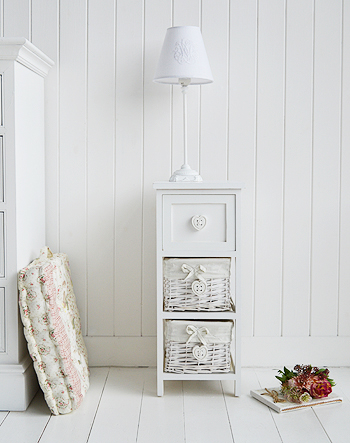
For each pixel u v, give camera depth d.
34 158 2.18
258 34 2.34
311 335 2.42
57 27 2.32
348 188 2.39
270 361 2.41
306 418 1.87
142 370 2.36
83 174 2.37
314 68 2.35
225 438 1.72
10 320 1.94
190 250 1.99
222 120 2.36
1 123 1.92
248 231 2.40
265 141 2.37
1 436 1.73
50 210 2.37
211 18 2.33
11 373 1.92
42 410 1.93
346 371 2.36
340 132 2.38
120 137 2.36
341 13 2.34
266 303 2.41
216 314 2.02
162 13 2.33
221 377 2.04
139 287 2.40
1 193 1.93
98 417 1.87
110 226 2.38
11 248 1.93
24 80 2.03
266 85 2.35
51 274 1.92
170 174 2.38
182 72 2.07
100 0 2.32
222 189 1.96
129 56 2.34
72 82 2.34
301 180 2.39
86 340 2.40
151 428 1.78
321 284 2.41
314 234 2.40
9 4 2.31
